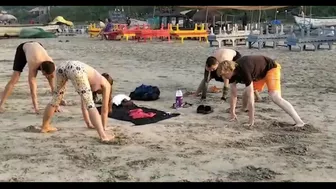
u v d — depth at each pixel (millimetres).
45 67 7309
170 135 6605
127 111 8016
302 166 5301
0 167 5195
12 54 21750
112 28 37156
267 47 25500
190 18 42969
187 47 26062
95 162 5398
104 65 16500
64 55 21094
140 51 23047
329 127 7137
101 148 5941
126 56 20219
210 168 5219
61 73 6430
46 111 6664
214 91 10250
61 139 6359
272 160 5504
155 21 46469
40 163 5344
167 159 5516
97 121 6273
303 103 9023
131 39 35312
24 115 7922
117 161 5434
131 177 4926
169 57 19422
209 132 6781
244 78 6953
